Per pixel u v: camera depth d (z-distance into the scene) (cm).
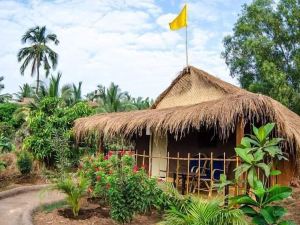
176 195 816
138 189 794
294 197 1100
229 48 2914
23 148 1548
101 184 862
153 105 1648
